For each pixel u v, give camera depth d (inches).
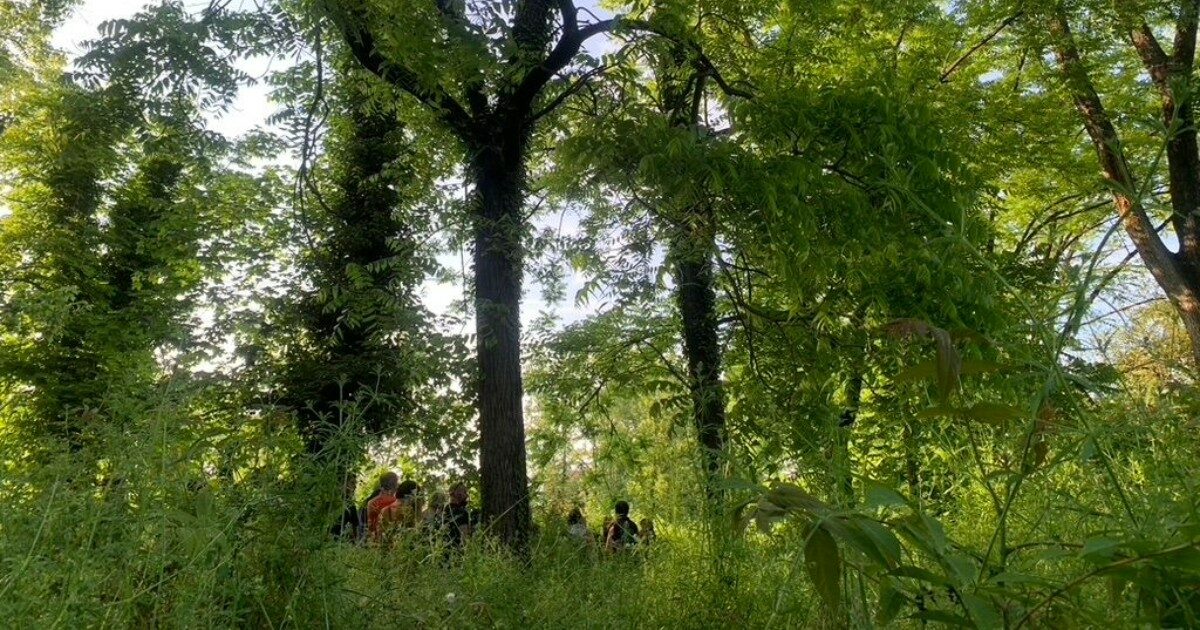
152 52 272.4
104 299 692.7
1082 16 407.5
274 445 84.8
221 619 68.5
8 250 679.1
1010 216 503.8
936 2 413.1
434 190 370.0
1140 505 64.1
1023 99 397.1
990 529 89.6
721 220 248.1
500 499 292.0
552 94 337.1
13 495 67.1
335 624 78.6
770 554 94.5
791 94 255.0
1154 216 457.1
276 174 486.3
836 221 231.9
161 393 80.3
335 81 359.9
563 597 97.4
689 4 318.7
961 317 213.0
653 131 238.4
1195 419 71.4
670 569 101.9
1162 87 411.8
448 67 285.7
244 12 280.1
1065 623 49.5
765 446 121.1
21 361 471.5
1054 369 55.0
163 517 68.1
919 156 216.8
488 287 315.0
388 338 527.2
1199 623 42.4
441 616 85.6
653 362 304.7
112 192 737.6
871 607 72.7
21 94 651.5
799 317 247.9
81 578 57.2
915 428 106.0
